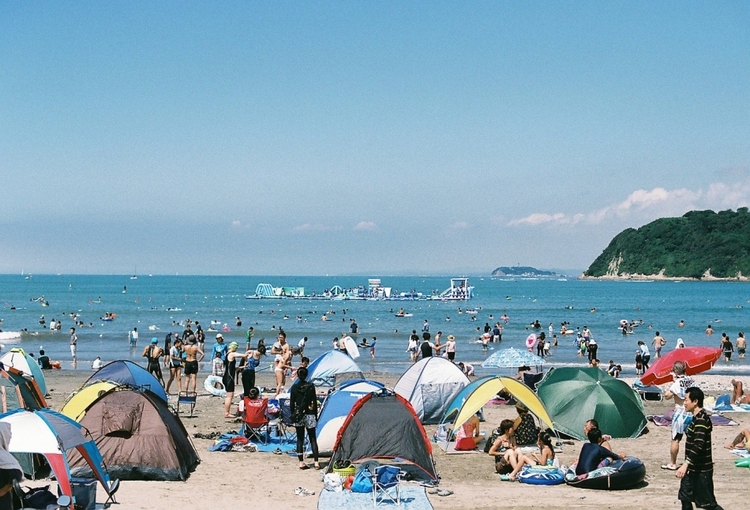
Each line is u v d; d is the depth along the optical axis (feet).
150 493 42.27
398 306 384.27
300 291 480.64
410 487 43.55
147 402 47.88
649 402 84.28
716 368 135.03
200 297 494.59
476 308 366.63
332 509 38.88
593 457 45.65
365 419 48.08
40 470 45.42
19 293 557.33
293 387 50.26
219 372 98.02
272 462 51.78
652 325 261.44
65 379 106.32
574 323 271.90
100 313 314.55
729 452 55.57
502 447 54.13
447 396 67.46
